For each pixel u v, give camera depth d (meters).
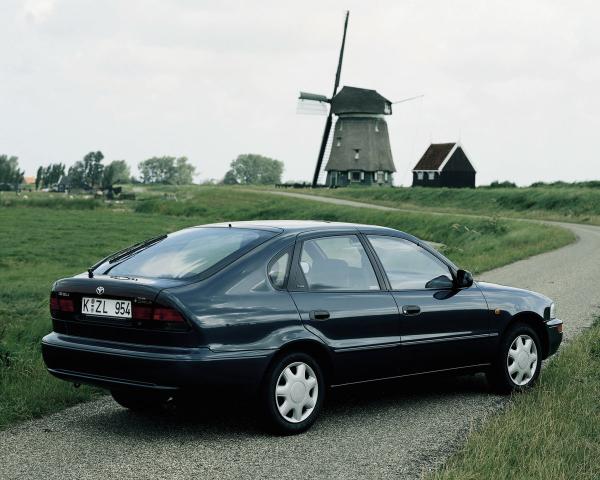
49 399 7.12
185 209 96.12
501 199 86.56
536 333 7.99
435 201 94.75
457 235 50.00
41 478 5.08
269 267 6.33
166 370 5.73
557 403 6.72
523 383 7.79
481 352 7.48
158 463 5.43
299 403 6.25
